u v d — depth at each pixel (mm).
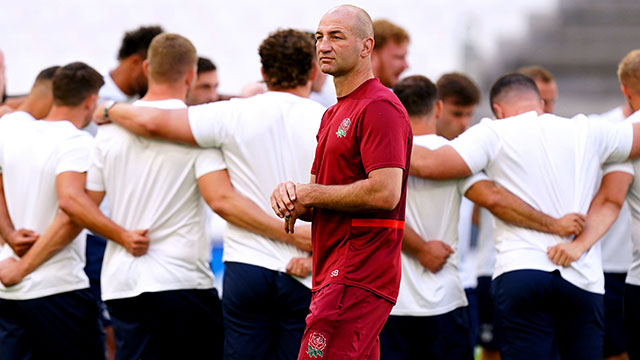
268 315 15547
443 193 16219
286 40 15516
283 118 15398
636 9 83062
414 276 16047
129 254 15852
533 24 83438
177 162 15766
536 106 16391
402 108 11883
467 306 16891
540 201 15734
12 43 59906
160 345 16047
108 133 16094
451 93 19047
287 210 11750
